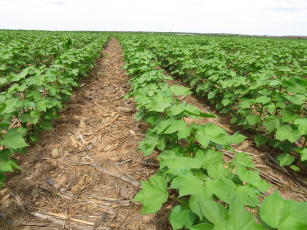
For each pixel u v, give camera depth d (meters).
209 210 1.60
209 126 2.94
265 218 1.56
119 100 7.09
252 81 5.68
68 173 3.89
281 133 3.79
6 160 3.10
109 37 41.09
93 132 5.18
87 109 6.31
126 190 3.57
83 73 8.41
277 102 4.64
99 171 3.96
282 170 4.10
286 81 4.23
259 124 5.28
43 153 4.36
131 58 8.73
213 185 1.97
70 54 8.73
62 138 4.88
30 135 4.59
